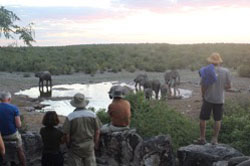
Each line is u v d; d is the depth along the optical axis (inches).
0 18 1761.8
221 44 4057.6
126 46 3996.1
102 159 314.7
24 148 321.7
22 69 2138.3
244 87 1428.4
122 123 320.5
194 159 289.0
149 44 4296.3
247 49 3467.0
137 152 308.8
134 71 2314.2
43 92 1318.9
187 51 3503.9
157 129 365.7
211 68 291.9
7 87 1453.0
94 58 2950.3
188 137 374.0
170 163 308.3
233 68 2456.9
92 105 998.4
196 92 1302.9
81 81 1800.0
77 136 250.1
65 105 1012.5
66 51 3277.6
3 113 282.2
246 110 667.4
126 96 393.7
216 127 303.3
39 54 2960.1
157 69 2385.6
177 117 386.9
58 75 2050.9
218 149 292.7
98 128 256.8
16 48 2694.4
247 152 392.2
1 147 213.9
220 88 295.3
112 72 2269.9
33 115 693.9
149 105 394.9
